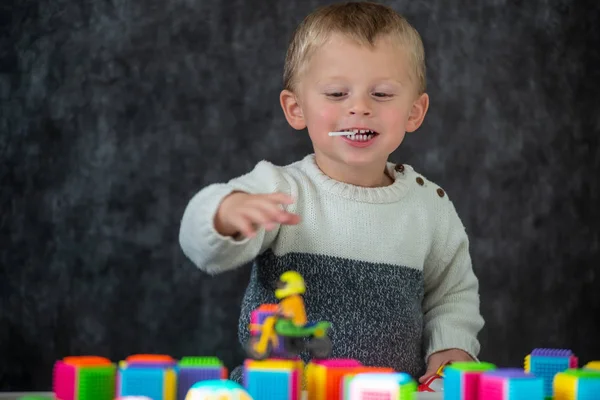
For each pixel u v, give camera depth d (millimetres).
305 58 1394
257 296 1381
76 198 2303
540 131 2455
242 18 2385
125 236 2316
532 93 2459
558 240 2447
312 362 916
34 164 2293
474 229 2422
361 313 1353
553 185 2451
